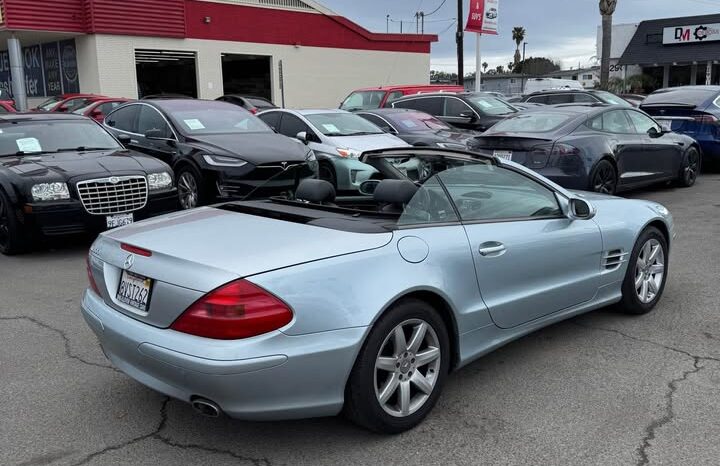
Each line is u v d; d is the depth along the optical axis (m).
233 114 9.99
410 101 14.95
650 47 38.72
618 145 9.31
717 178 12.81
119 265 3.31
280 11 28.80
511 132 9.15
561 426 3.44
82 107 17.58
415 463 3.12
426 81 34.69
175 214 4.03
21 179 6.92
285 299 2.90
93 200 7.08
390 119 12.30
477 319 3.69
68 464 3.12
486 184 4.02
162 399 3.80
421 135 11.62
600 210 4.78
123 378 4.07
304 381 2.95
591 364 4.23
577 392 3.84
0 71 29.38
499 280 3.82
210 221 3.67
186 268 3.01
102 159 7.57
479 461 3.12
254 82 30.97
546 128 9.07
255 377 2.84
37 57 26.38
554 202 4.36
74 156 7.67
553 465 3.08
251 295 2.86
